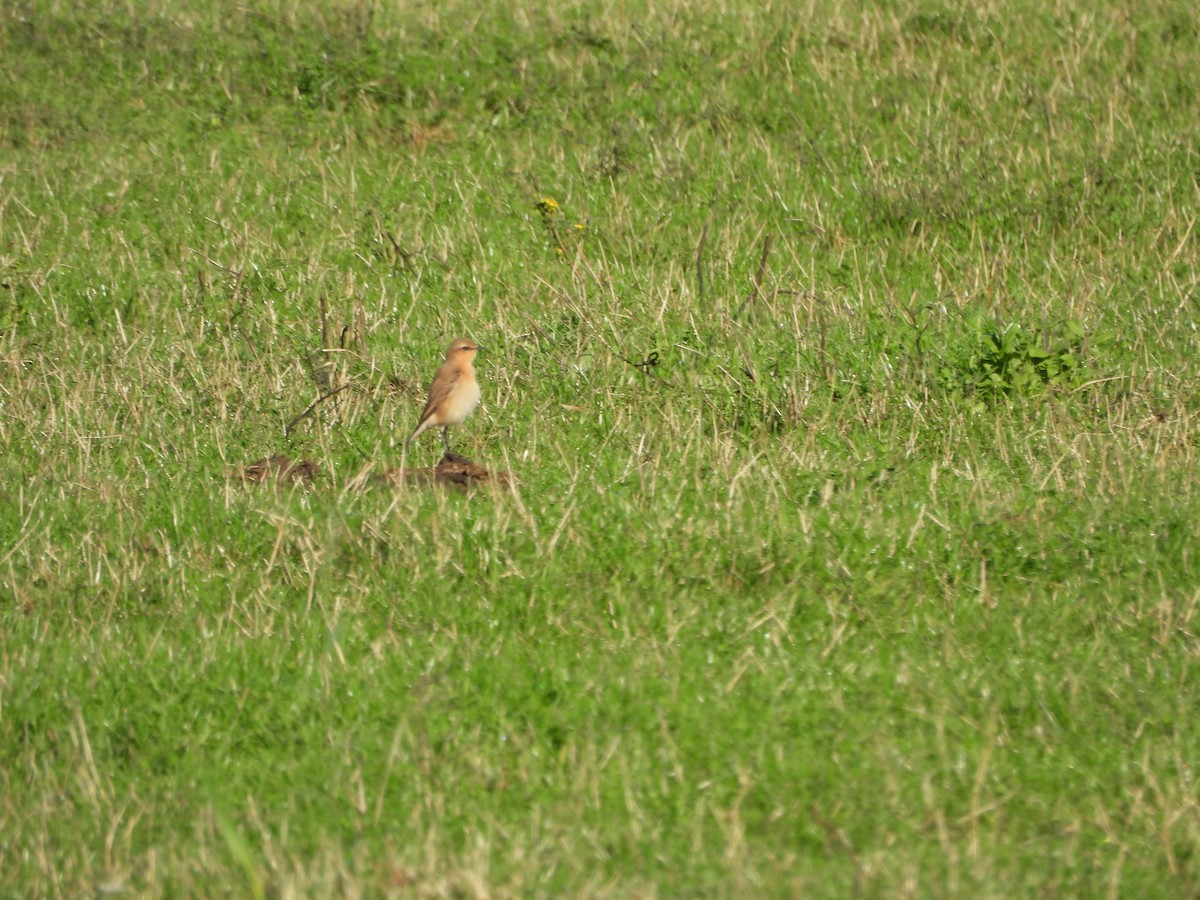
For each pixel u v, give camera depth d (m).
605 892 12.39
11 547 18.53
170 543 18.69
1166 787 14.21
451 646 16.33
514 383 23.50
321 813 13.79
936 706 15.33
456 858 12.93
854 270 27.73
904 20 37.00
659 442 21.22
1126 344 24.36
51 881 12.76
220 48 36.59
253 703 15.46
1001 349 23.05
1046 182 30.75
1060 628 16.86
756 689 15.45
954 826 13.67
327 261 28.48
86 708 15.35
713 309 25.78
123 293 26.98
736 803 13.61
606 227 29.61
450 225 29.72
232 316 25.67
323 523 18.75
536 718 15.12
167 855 13.18
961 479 20.00
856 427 21.95
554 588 17.38
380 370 23.80
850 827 13.59
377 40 36.56
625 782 13.93
